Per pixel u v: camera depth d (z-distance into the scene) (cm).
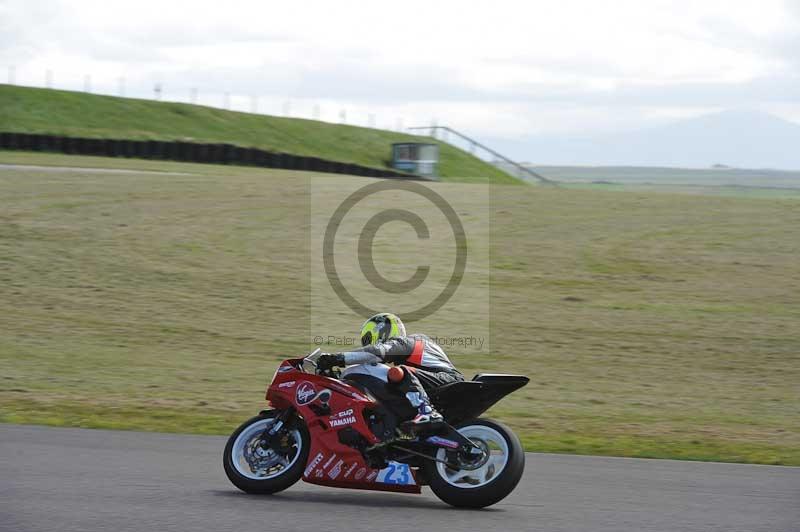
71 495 2120
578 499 2264
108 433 3078
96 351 5094
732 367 5100
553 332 5703
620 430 3650
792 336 5684
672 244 7881
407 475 2205
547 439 3369
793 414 4184
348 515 2042
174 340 5412
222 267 6994
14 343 5162
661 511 2139
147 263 7006
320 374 2361
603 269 7156
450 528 1934
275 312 6047
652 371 4994
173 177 10581
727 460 3056
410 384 2258
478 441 2230
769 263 7338
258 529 1878
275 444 2302
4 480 2256
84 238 7544
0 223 7775
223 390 4303
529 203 9512
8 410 3584
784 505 2231
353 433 2245
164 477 2388
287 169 17438
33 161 12962
